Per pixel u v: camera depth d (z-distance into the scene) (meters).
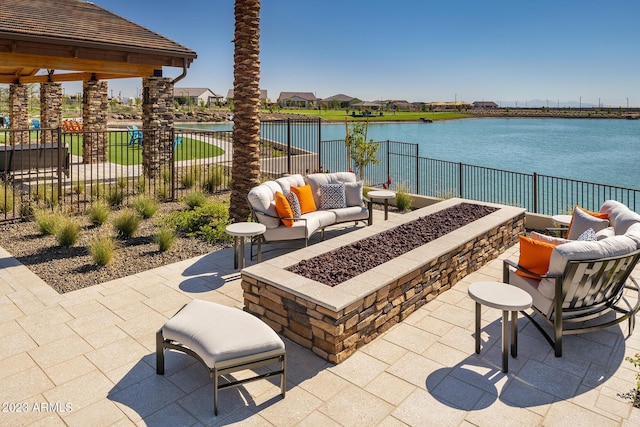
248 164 8.46
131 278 6.12
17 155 12.16
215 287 5.85
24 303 5.29
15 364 4.05
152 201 10.01
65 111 57.25
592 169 24.19
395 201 11.02
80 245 7.49
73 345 4.39
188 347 3.63
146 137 13.82
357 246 6.05
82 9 12.06
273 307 4.68
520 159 27.89
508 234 7.69
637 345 4.50
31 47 9.48
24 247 7.36
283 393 3.62
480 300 3.93
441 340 4.60
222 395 3.65
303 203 7.85
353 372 4.02
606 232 5.27
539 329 4.49
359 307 4.34
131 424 3.29
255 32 8.34
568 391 3.73
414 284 5.20
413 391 3.73
